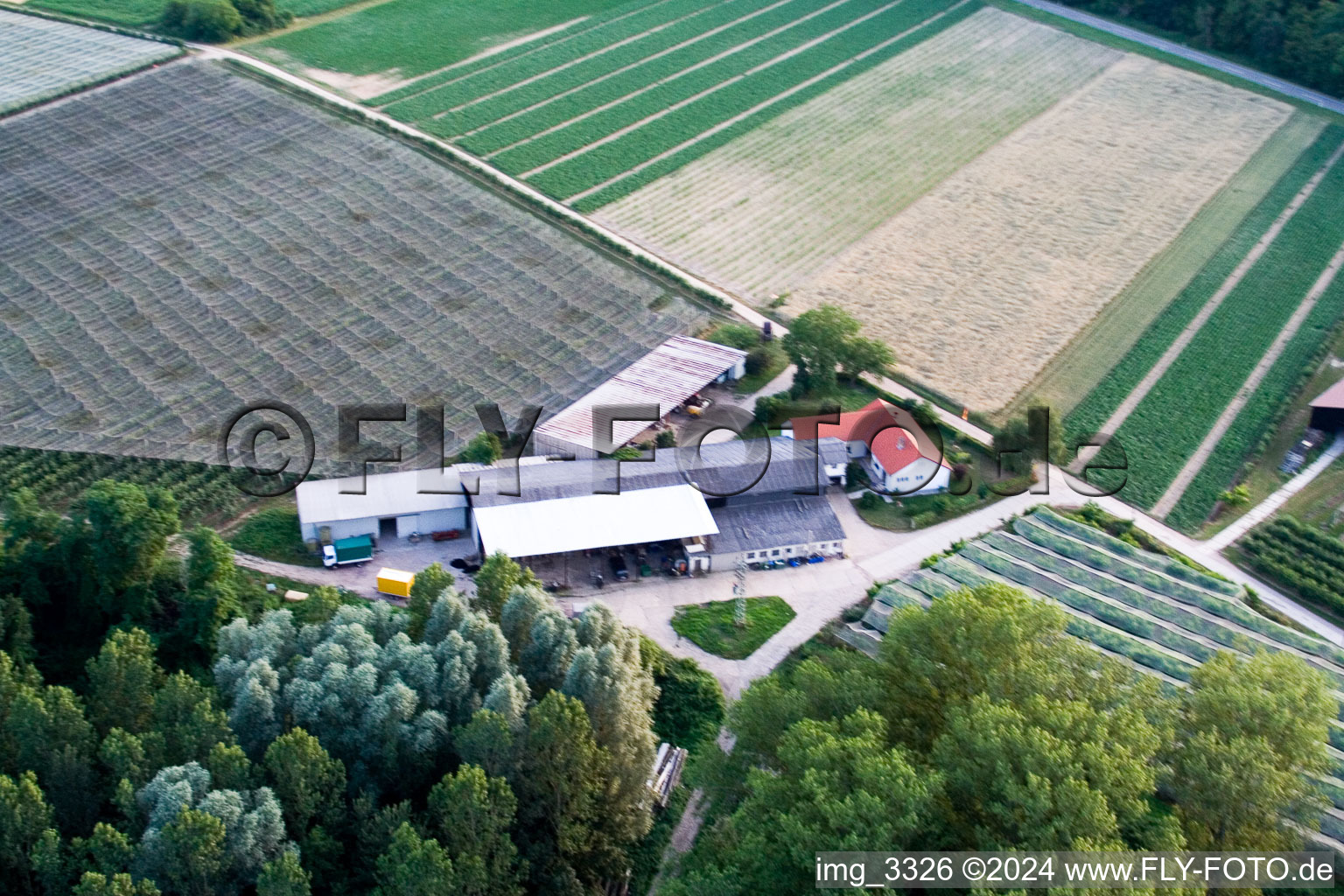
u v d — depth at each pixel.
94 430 139.88
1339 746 108.12
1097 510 139.12
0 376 147.88
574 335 162.50
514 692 94.44
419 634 105.38
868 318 173.38
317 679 95.88
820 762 83.38
